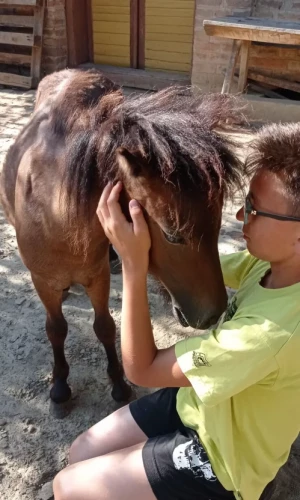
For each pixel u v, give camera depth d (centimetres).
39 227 161
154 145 112
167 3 687
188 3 675
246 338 111
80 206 136
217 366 113
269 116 552
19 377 225
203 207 114
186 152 111
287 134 112
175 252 123
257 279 136
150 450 133
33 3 669
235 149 121
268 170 112
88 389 219
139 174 115
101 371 229
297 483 180
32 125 194
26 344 244
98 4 728
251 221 118
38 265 173
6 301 275
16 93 695
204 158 111
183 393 145
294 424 124
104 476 133
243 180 119
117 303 276
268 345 110
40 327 256
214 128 121
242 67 562
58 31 701
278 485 178
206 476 125
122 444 155
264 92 605
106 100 135
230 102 131
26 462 187
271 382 116
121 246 124
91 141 130
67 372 210
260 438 123
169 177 111
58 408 207
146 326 127
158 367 125
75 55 740
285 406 120
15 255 318
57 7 685
